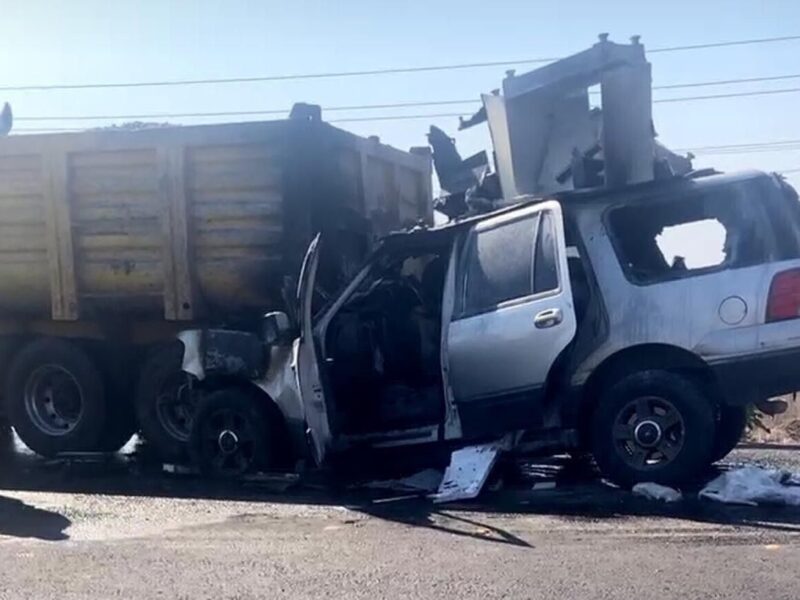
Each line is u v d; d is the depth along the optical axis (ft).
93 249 36.83
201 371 32.22
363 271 30.99
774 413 30.73
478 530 24.77
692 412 27.66
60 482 33.32
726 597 19.31
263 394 32.12
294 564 22.11
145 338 37.58
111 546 24.06
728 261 28.07
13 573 21.86
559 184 31.60
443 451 30.91
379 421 30.76
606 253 28.78
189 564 22.30
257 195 35.06
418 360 31.14
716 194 28.43
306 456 31.30
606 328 28.48
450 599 19.44
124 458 38.19
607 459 28.37
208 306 36.37
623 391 28.19
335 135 35.94
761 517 25.46
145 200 36.17
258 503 29.04
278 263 34.94
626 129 29.25
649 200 28.86
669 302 28.12
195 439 32.65
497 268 29.63
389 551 22.99
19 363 38.09
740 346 27.55
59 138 36.63
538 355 28.60
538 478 31.37
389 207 41.27
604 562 21.65
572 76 30.42
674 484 27.91
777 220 27.89
